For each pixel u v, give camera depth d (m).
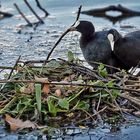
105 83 12.47
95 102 12.18
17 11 23.34
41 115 11.91
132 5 23.58
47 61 13.26
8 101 12.20
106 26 21.42
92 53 16.02
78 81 12.37
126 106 12.24
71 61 13.62
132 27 21.22
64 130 11.77
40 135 11.67
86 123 11.90
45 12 22.97
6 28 21.52
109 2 23.94
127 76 12.99
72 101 12.13
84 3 23.83
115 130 11.77
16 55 18.23
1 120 12.02
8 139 11.55
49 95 12.16
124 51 15.72
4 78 13.95
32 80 12.20
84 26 16.19
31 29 21.28
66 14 22.88
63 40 19.56
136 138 11.55
